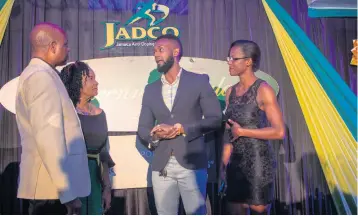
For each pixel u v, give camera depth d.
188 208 2.43
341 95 2.72
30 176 1.80
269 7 2.75
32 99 1.74
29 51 2.59
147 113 2.54
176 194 2.47
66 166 1.72
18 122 1.88
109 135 2.57
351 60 2.76
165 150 2.46
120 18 2.67
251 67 2.65
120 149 2.57
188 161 2.44
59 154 1.70
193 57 2.66
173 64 2.59
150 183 2.57
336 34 2.78
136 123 2.60
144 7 2.69
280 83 2.69
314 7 2.78
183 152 2.45
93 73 2.60
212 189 2.54
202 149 2.47
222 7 2.73
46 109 1.72
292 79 2.70
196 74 2.57
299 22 2.76
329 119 2.69
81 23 2.64
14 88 2.56
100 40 2.64
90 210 2.37
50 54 2.22
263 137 2.53
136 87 2.61
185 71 2.59
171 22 2.69
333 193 2.63
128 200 2.55
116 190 2.54
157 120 2.52
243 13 2.73
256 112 2.55
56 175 1.69
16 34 2.59
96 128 2.51
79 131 1.87
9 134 2.52
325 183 2.64
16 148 2.52
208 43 2.68
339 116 2.70
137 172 2.57
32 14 2.61
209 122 2.48
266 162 2.53
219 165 2.55
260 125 2.55
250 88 2.59
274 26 2.74
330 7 2.78
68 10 2.64
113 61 2.62
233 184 2.53
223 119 2.58
